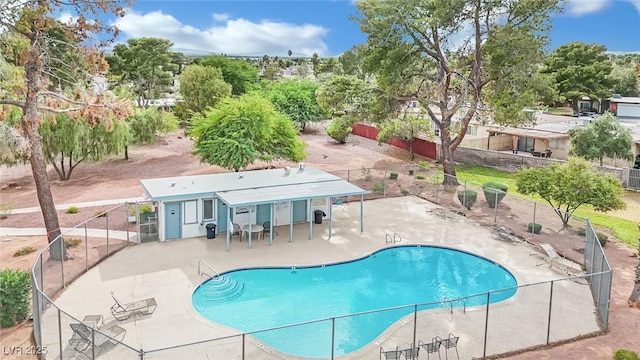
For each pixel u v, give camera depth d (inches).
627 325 725.3
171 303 778.8
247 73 3277.6
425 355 635.5
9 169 1791.3
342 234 1141.1
